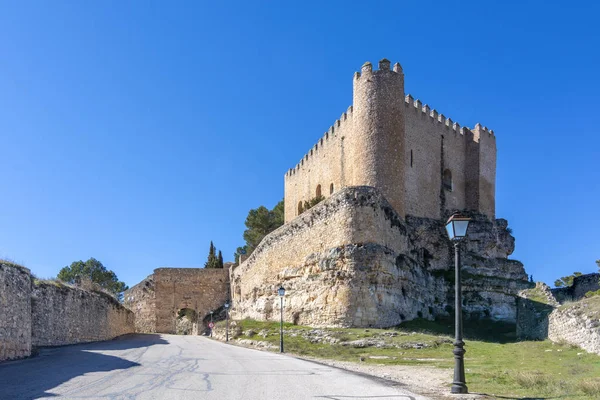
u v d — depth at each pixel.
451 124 58.28
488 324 42.06
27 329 23.91
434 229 51.25
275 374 18.09
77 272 95.38
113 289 97.88
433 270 48.97
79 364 20.67
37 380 15.73
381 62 47.91
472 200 57.66
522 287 49.31
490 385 16.55
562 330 28.56
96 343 36.38
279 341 32.97
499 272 51.97
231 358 24.53
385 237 37.88
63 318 33.16
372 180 46.25
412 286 40.25
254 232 82.88
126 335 51.59
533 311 35.06
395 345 28.42
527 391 15.23
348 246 36.47
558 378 17.30
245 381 16.17
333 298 36.06
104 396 12.97
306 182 65.12
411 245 43.78
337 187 56.19
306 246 41.19
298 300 40.22
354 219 36.78
